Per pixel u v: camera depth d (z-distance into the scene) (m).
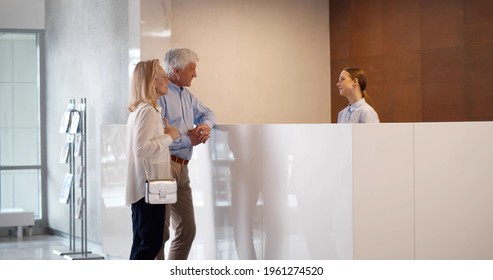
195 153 7.03
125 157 8.04
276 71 9.55
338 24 9.70
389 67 9.03
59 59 11.45
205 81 9.16
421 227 5.34
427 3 8.56
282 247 5.82
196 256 7.08
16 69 12.00
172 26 8.97
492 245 5.53
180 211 6.53
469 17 8.10
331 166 5.30
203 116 6.66
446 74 8.37
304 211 5.55
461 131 5.44
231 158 6.41
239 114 9.34
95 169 10.44
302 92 9.70
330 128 5.30
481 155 5.50
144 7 8.45
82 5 10.66
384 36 9.08
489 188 5.52
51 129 11.78
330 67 9.84
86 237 10.11
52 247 10.79
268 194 5.95
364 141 5.15
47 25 11.86
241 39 9.34
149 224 5.97
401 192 5.27
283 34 9.58
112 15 9.81
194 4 9.09
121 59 9.59
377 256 5.21
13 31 11.86
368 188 5.17
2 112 11.97
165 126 6.09
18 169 12.02
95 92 10.34
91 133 10.49
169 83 6.46
